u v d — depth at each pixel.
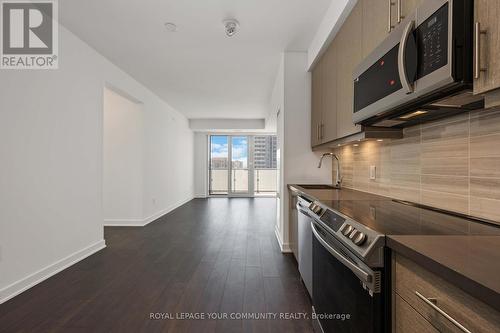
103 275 2.47
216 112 6.71
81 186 2.89
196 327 1.67
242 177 8.86
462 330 0.58
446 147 1.35
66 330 1.64
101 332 1.62
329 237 1.35
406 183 1.68
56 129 2.53
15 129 2.11
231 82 4.31
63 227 2.62
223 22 2.49
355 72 1.66
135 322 1.73
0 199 1.99
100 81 3.25
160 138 5.34
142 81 4.27
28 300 2.00
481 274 0.56
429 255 0.68
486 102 0.82
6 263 2.03
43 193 2.37
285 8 2.29
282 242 3.15
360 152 2.37
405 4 1.23
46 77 2.41
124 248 3.29
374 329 0.88
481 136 1.14
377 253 0.88
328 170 3.15
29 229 2.22
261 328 1.67
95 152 3.15
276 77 4.06
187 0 2.18
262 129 7.84
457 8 0.85
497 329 0.51
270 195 8.92
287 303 1.96
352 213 1.28
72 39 2.74
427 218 1.15
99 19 2.48
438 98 1.05
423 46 0.98
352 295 1.07
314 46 2.78
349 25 1.95
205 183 8.55
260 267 2.66
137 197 4.51
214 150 8.91
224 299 2.02
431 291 0.69
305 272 2.04
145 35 2.77
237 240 3.65
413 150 1.62
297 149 3.15
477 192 1.16
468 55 0.85
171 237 3.81
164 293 2.12
